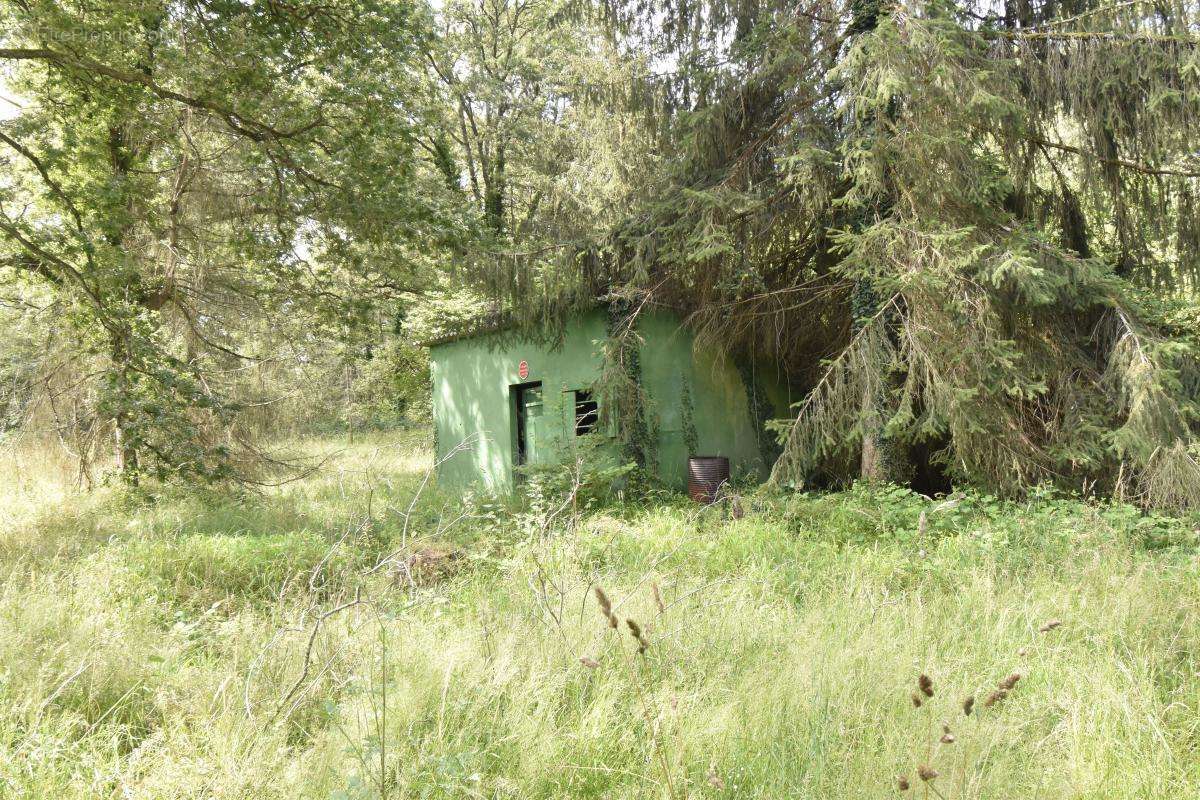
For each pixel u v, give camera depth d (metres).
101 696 3.74
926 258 8.18
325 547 7.26
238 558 6.84
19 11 10.13
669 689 3.54
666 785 2.76
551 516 7.00
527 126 22.05
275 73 11.44
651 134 12.30
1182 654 4.39
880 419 8.66
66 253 10.62
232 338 15.91
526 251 11.51
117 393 11.06
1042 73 9.22
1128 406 8.31
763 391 13.47
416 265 15.20
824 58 10.06
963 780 2.64
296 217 13.75
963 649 4.30
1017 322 8.85
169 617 5.38
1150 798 2.88
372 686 3.42
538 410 13.88
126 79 10.73
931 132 8.16
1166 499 7.77
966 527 7.34
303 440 19.06
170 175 13.40
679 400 12.22
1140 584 5.14
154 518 9.66
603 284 11.84
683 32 11.61
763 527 7.69
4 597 4.94
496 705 3.54
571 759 3.11
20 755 3.02
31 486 12.16
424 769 2.94
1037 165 9.98
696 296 11.62
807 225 11.06
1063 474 8.89
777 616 4.88
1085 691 3.65
